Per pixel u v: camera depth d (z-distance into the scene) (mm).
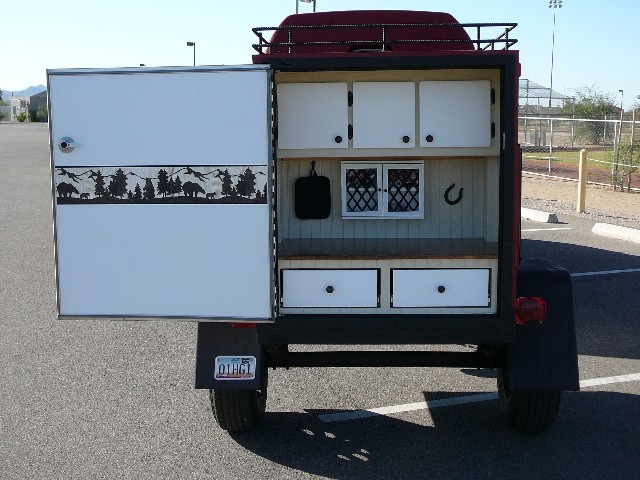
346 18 6121
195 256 4492
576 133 38656
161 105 4398
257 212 4441
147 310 4547
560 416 5742
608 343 7598
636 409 5875
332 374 6789
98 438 5387
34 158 35406
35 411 5910
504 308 4605
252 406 5227
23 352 7473
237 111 4371
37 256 12594
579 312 8734
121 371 6875
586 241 13242
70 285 4551
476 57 4359
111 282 4535
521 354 4836
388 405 6031
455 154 4949
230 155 4406
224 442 5305
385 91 4906
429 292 4719
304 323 4637
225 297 4512
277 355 5148
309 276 4715
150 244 4500
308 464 4941
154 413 5859
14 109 132250
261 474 4797
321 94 4906
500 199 4543
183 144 4414
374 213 5781
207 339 4844
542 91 42250
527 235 13867
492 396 6227
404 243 5582
